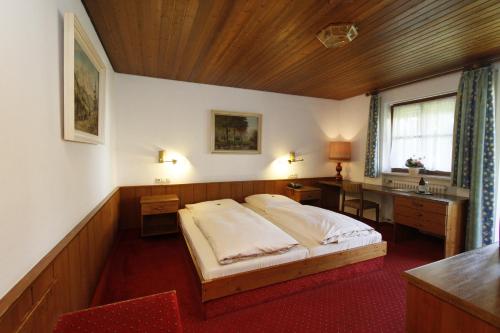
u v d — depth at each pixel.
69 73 1.41
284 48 2.62
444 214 2.84
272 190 4.57
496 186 2.87
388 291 2.21
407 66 3.14
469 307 0.90
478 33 2.28
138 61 3.05
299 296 2.11
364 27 2.17
